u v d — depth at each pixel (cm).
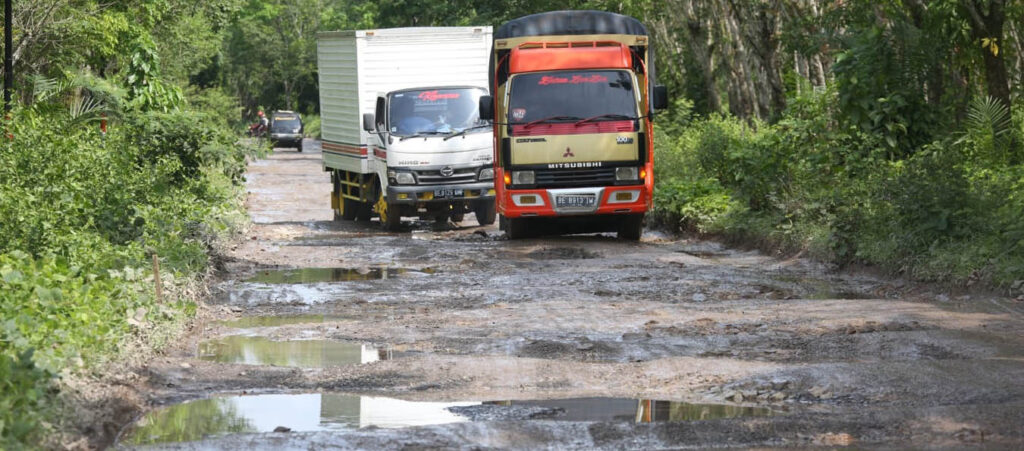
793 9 5188
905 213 2908
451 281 2878
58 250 2378
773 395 1641
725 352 1955
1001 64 3797
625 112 3800
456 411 1589
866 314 2261
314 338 2150
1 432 1270
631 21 3944
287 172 8462
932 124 3738
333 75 4950
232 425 1517
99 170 3111
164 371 1816
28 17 5247
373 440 1416
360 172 4625
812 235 3294
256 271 3123
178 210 3381
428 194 4375
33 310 1780
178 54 9425
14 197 2542
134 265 2483
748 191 3853
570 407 1605
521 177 3781
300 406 1627
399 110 4441
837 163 3697
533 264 3225
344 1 19712
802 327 2138
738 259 3375
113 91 4716
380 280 2911
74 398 1509
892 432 1416
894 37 3797
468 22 8762
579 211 3781
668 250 3609
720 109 6806
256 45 19888
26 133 3262
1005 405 1507
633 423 1480
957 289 2562
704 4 6612
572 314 2347
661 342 2039
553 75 3797
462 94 4516
